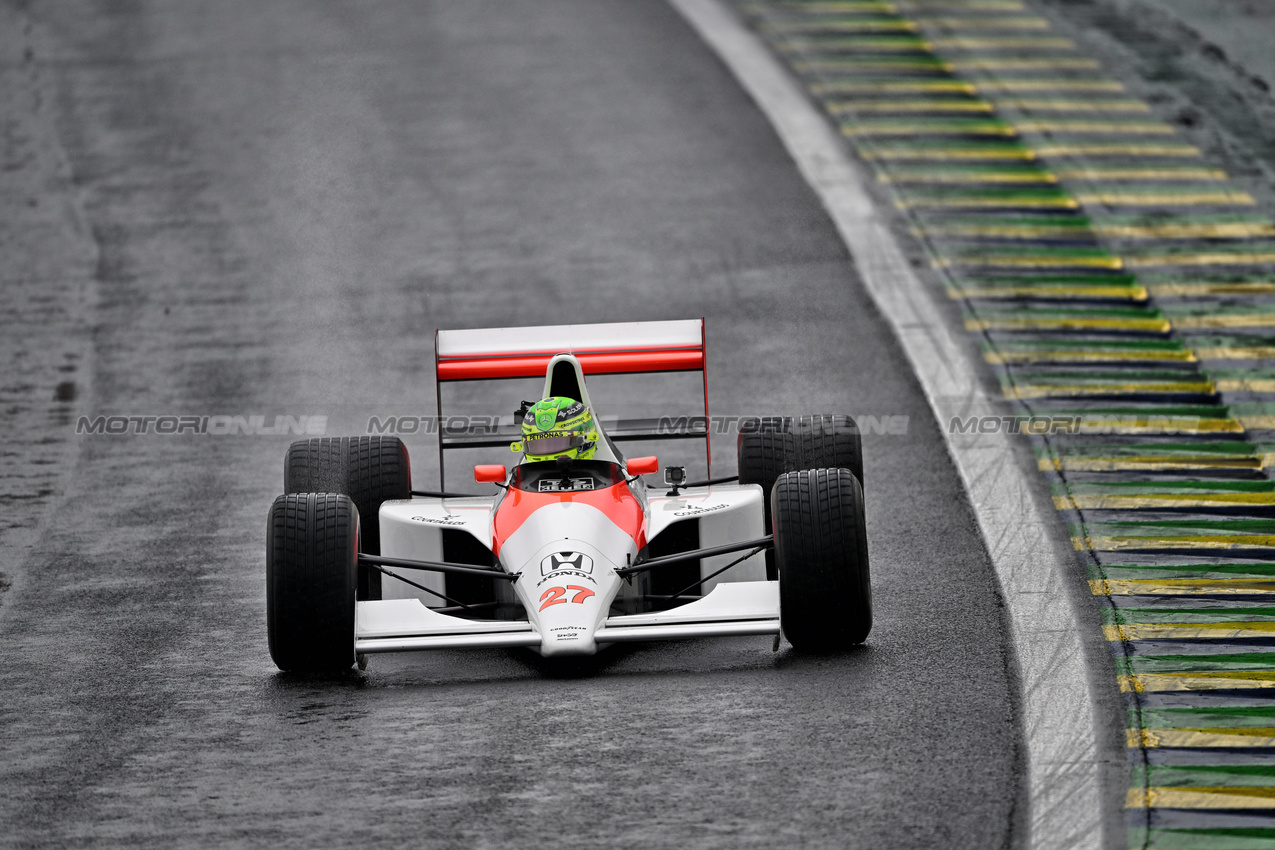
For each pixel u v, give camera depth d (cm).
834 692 2978
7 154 8075
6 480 4719
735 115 8069
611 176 7419
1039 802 2548
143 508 4453
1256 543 3831
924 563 3747
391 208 7188
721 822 2478
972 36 9056
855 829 2452
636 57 9062
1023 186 6956
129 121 8450
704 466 4619
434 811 2552
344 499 3170
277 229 7000
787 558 3064
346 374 5534
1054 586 3572
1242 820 2497
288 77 9019
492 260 6544
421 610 3130
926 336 5553
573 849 2408
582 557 3148
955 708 2898
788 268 6291
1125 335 5453
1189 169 7038
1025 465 4425
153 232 7038
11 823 2588
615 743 2775
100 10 10394
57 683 3244
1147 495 4175
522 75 8894
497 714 2931
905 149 7475
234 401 5334
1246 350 5262
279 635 3058
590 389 5309
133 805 2633
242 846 2467
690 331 3997
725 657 3200
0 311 6244
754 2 9944
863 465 4131
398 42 9594
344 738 2858
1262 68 8400
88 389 5481
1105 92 8062
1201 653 3186
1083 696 2958
